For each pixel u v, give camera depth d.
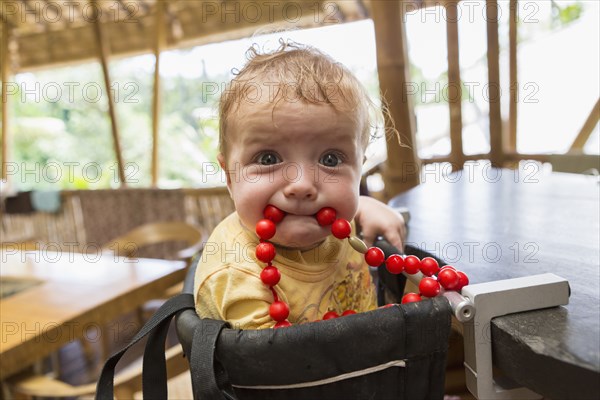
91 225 3.07
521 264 0.59
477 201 1.01
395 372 0.42
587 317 0.42
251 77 0.52
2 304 1.19
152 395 0.51
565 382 0.35
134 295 1.28
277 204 0.51
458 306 0.42
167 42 3.07
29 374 1.10
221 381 0.42
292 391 0.41
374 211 0.76
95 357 2.19
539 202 0.96
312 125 0.49
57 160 4.11
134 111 3.98
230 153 0.55
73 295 1.24
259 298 0.51
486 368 0.43
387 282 0.70
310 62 0.53
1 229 3.18
